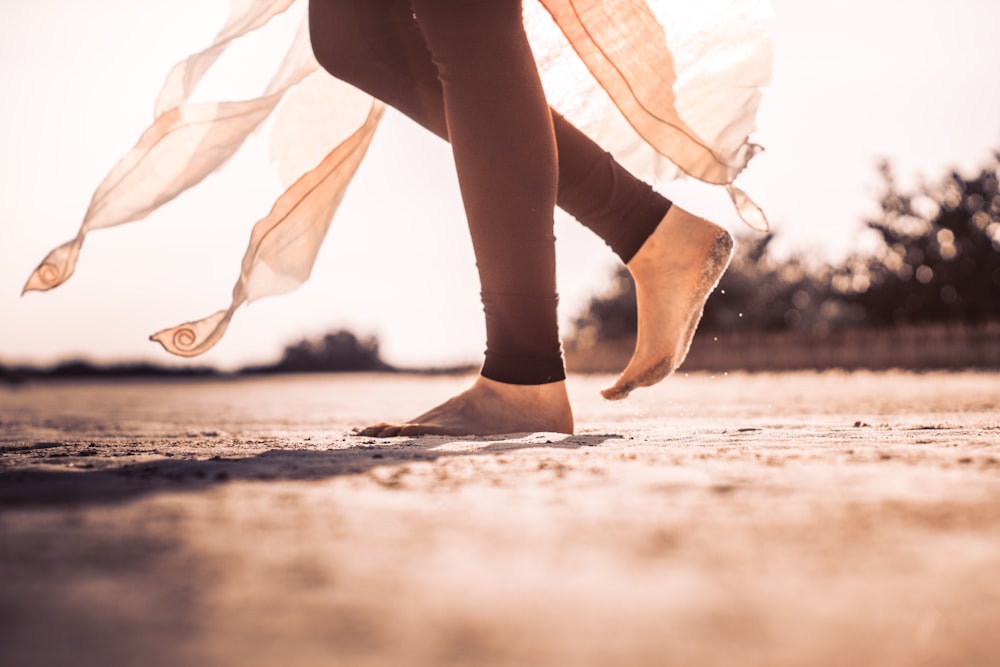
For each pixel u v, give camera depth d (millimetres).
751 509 1069
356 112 2949
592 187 2641
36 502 1113
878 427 2643
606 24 2719
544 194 2391
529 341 2473
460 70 2324
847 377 14773
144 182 2697
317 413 5609
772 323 23797
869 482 1286
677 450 1859
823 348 20406
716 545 878
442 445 2098
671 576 761
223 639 586
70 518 1007
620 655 553
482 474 1417
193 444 2320
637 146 2840
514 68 2336
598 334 25703
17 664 535
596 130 2861
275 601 680
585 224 2730
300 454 1844
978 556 830
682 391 9094
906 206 23266
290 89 2949
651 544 883
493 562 811
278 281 2840
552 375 2508
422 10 2322
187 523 984
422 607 665
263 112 2799
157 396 11117
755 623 623
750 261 24438
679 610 657
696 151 2695
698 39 2719
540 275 2432
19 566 785
